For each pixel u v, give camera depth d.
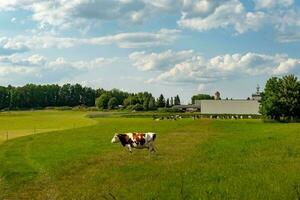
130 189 22.95
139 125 92.94
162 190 22.02
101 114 176.12
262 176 24.58
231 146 43.94
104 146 47.78
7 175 30.00
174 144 49.09
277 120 126.38
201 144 48.06
